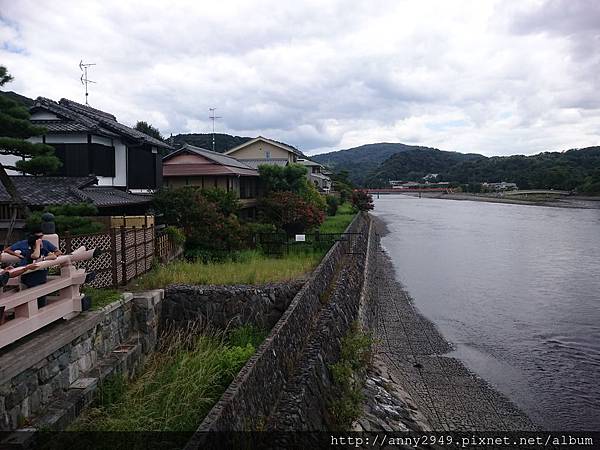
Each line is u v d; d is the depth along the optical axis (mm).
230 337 11641
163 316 12164
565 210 81125
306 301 11109
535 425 10719
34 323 6703
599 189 101938
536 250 37219
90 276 8633
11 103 10945
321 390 8117
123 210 17484
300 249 21891
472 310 20406
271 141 49969
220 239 19312
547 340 16562
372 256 31531
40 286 6930
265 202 27531
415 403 11383
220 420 5238
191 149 28250
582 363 14477
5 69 10586
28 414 6477
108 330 9297
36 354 6469
